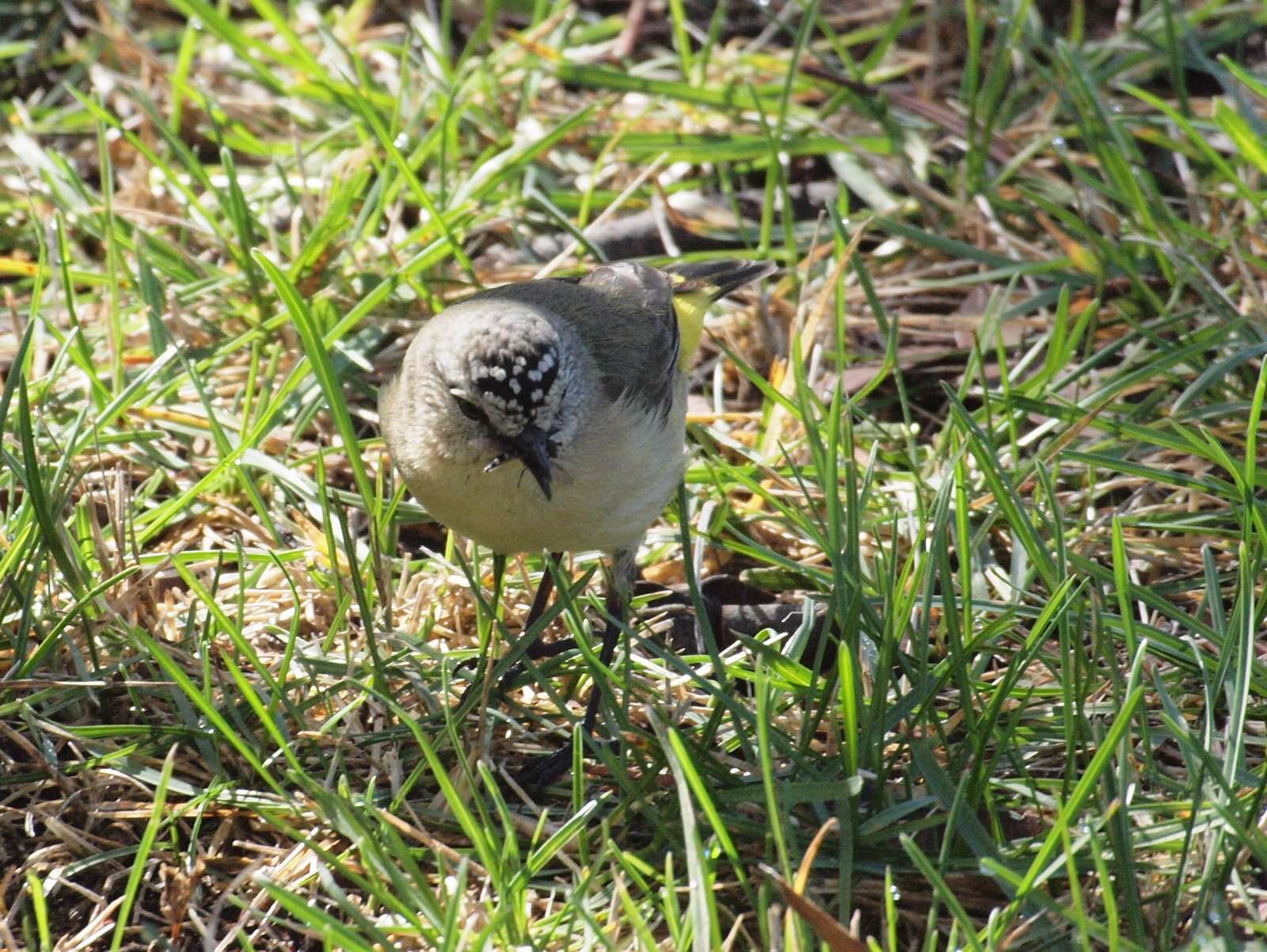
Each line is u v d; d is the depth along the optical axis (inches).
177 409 432.5
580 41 611.8
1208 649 356.2
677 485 353.4
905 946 285.6
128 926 287.4
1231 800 275.0
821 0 633.0
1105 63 583.8
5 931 275.3
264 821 307.3
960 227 522.0
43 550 340.2
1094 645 317.1
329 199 498.9
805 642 338.6
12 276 510.0
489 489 323.3
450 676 343.9
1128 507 410.0
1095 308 432.8
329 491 399.5
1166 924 267.9
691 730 335.3
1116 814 269.7
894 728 312.3
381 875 287.1
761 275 437.7
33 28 615.2
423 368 323.0
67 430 414.6
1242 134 457.1
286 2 638.5
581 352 329.4
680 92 555.5
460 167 540.7
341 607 346.3
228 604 376.5
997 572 375.6
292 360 460.8
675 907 261.0
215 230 482.9
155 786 313.6
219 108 564.7
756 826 294.2
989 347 475.5
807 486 418.6
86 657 342.3
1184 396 410.6
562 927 279.4
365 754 325.7
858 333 490.6
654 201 524.7
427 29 604.1
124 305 481.4
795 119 559.5
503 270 504.1
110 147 553.9
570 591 341.7
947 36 606.5
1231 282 478.3
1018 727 323.9
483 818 282.5
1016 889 269.9
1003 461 420.8
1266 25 586.6
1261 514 338.0
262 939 285.4
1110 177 489.1
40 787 310.3
